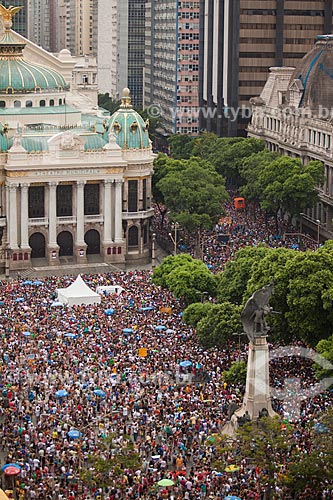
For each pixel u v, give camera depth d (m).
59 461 128.75
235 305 173.38
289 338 170.25
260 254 196.25
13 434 137.25
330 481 117.69
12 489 122.81
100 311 194.38
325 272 165.62
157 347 171.25
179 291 196.62
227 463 123.81
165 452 131.12
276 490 118.00
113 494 118.88
